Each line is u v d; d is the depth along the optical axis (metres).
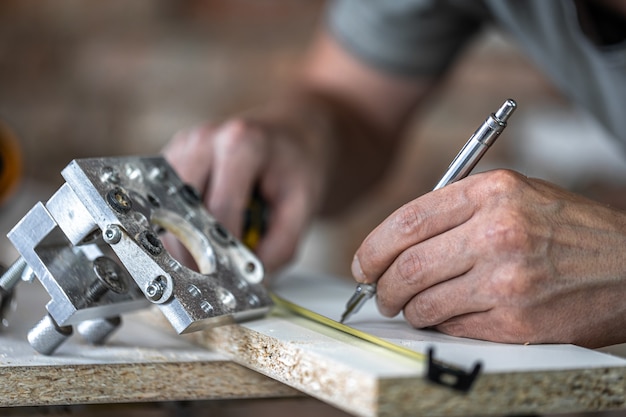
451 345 0.65
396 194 2.75
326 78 1.50
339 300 0.88
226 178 0.99
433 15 1.37
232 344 0.71
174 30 2.82
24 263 0.72
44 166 2.77
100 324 0.74
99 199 0.66
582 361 0.61
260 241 1.04
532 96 2.73
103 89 2.81
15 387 0.67
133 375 0.69
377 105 1.48
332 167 1.33
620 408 0.61
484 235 0.66
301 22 2.82
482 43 2.72
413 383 0.55
